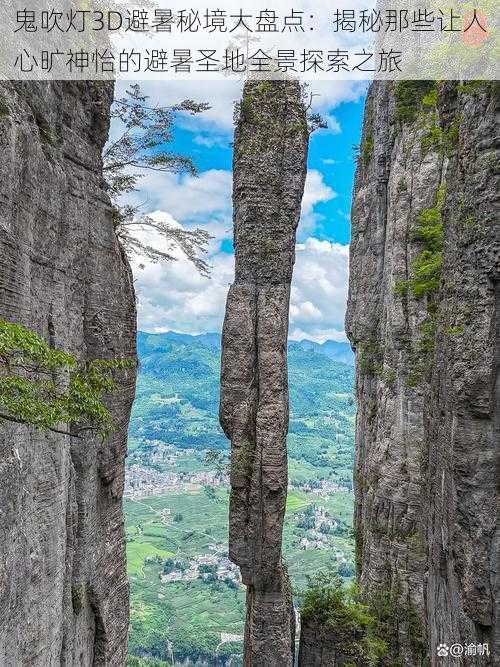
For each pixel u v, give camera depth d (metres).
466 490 13.35
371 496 34.84
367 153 42.59
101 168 19.47
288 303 30.89
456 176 15.46
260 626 28.50
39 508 13.58
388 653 29.52
